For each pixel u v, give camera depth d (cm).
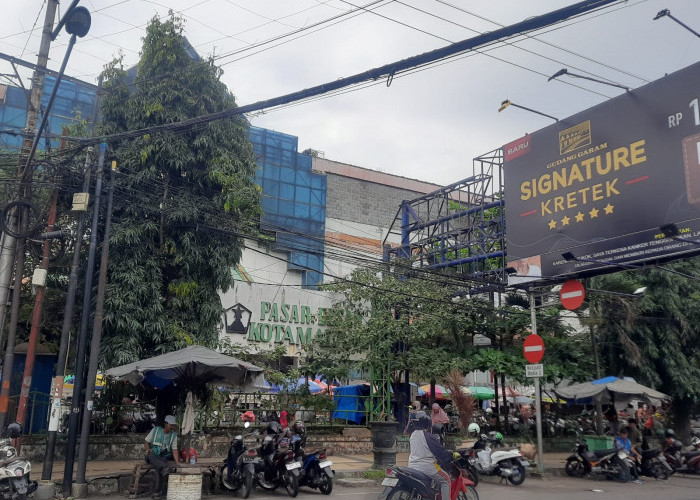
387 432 1492
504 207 1867
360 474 1467
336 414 2283
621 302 2091
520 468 1452
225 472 1220
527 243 1667
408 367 2030
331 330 2034
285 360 2412
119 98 1609
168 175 1595
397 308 2041
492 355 2022
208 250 1605
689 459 1792
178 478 1062
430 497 830
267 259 3334
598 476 1655
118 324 1455
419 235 2280
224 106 1673
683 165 1304
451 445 1539
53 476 1273
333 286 2059
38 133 1129
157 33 1633
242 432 1745
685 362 2205
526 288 1722
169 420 1148
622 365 2292
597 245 1466
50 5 1295
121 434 1605
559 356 2188
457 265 2058
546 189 1628
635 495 1340
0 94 2825
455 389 1952
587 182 1514
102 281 1210
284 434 1247
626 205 1411
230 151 1683
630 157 1417
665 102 1358
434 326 1938
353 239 3844
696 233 1258
